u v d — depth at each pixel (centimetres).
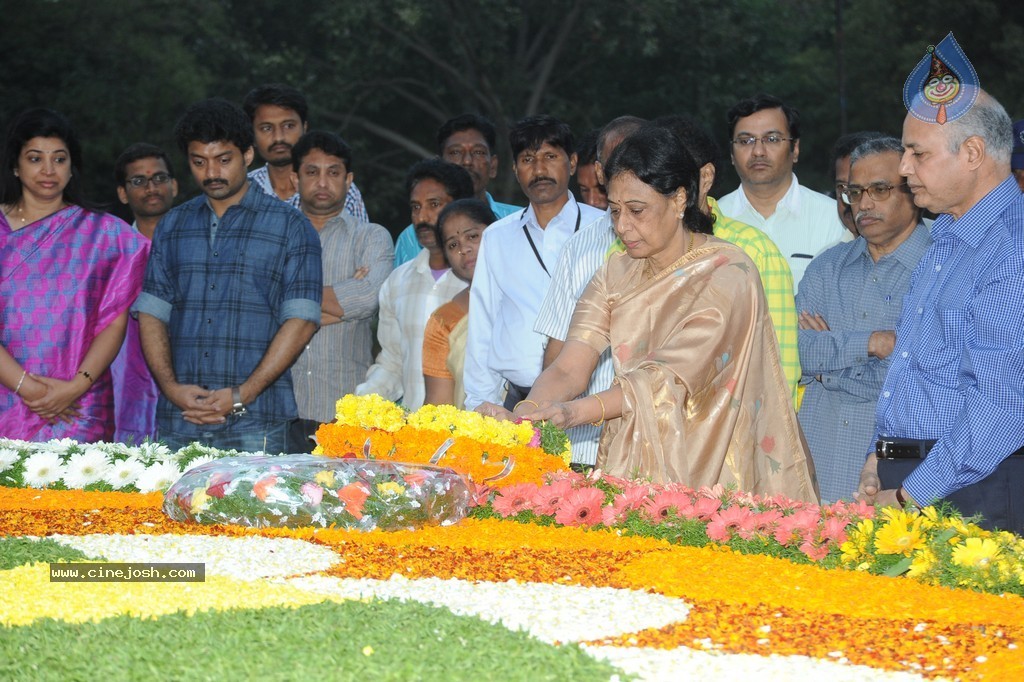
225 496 478
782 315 600
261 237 743
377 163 2908
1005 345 470
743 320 511
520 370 718
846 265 669
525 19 2867
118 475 602
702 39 2778
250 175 958
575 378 532
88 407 753
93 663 290
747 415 514
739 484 512
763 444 523
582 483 501
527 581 398
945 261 507
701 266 511
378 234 859
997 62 2584
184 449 641
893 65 2767
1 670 289
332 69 2855
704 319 505
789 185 765
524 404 521
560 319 616
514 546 450
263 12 2884
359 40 2814
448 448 507
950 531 434
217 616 326
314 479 480
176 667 287
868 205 641
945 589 409
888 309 648
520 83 2786
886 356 631
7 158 757
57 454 628
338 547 442
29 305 745
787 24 2956
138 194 900
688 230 518
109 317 758
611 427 536
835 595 388
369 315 838
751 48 2875
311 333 746
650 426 501
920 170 498
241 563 413
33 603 354
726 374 509
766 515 460
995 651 332
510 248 734
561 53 2897
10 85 2483
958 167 491
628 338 516
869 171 638
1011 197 495
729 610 363
